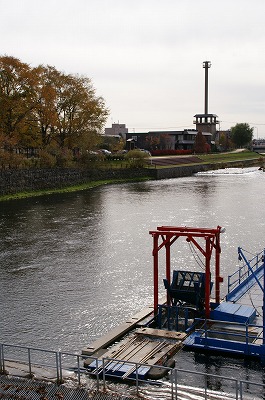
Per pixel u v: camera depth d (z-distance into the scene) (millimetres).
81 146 102688
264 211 63688
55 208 66438
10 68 81500
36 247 44062
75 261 39531
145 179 114938
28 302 30422
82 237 48156
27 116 86750
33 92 84438
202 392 18156
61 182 91188
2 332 26109
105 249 43438
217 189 91250
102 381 19438
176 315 24969
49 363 22453
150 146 191000
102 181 104875
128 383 19500
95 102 100562
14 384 18672
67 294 31828
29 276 35656
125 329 24922
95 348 22875
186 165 136250
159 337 23562
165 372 20250
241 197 78438
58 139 98938
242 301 28047
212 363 21641
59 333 25906
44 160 88312
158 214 61594
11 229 51656
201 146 180375
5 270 37125
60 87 96375
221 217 59219
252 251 42062
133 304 29922
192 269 36969
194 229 26406
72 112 98688
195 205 69562
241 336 22344
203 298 26828
